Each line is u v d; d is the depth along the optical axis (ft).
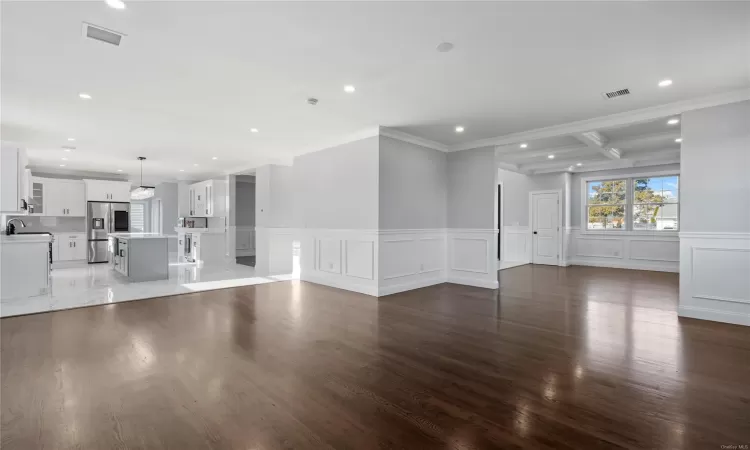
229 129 17.08
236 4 7.36
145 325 12.05
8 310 13.84
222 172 30.48
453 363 8.95
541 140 20.07
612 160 25.29
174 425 6.14
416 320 12.80
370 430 6.04
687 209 13.14
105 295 16.66
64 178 28.66
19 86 11.76
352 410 6.69
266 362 8.95
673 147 22.06
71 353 9.45
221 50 9.39
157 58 9.83
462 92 12.35
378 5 7.43
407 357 9.32
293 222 26.66
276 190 25.91
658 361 9.04
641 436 5.87
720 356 9.35
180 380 7.89
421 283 19.12
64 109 14.10
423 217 19.34
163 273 21.42
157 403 6.88
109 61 9.99
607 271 25.20
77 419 6.29
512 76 11.02
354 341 10.56
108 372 8.28
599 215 28.45
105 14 7.70
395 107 13.91
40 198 26.40
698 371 8.43
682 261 13.29
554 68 10.44
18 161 15.23
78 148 21.12
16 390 7.36
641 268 26.16
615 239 27.43
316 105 13.70
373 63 10.16
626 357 9.31
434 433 5.96
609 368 8.62
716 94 12.37
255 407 6.77
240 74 10.90
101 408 6.66
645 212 26.32
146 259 20.88
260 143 19.74
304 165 21.66
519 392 7.42
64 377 7.99
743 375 8.20
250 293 17.46
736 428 6.10
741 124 12.07
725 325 12.09
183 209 34.81
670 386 7.66
